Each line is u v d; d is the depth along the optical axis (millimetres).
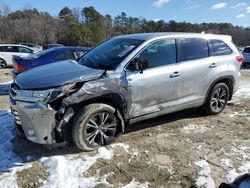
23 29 66938
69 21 71438
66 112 4043
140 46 4789
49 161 4098
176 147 4695
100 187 3604
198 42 5613
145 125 5520
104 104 4348
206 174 3955
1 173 3842
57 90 3959
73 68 4574
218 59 5840
